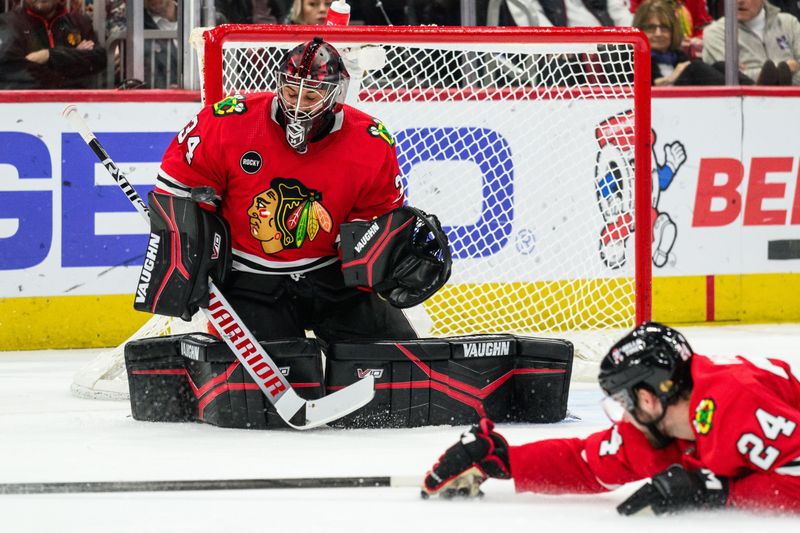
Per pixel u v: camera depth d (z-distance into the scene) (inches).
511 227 869.2
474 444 372.5
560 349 541.3
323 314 580.1
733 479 345.4
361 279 542.0
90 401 635.5
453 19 955.3
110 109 865.5
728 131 986.1
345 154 548.4
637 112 674.2
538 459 371.2
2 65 896.9
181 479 412.8
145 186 876.6
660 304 978.7
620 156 872.9
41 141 856.9
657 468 358.3
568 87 867.4
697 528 333.7
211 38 611.5
